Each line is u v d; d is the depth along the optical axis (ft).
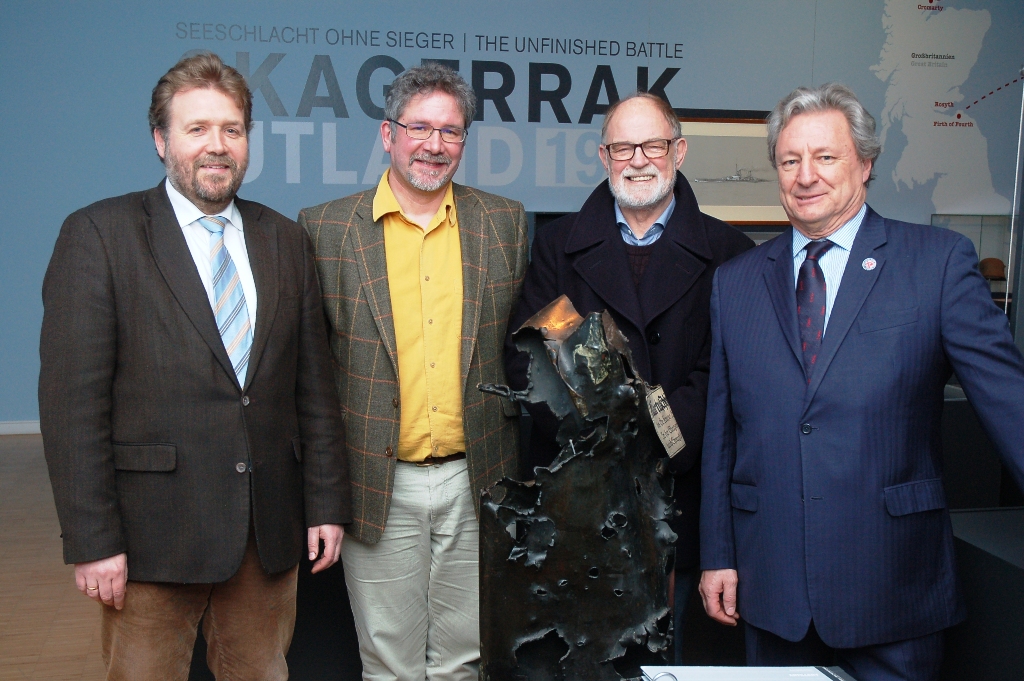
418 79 5.93
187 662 5.38
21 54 13.60
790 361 5.01
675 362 6.11
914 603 4.79
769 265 5.35
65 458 4.78
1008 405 4.48
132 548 4.98
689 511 6.11
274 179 14.05
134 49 13.78
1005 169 15.70
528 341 4.23
